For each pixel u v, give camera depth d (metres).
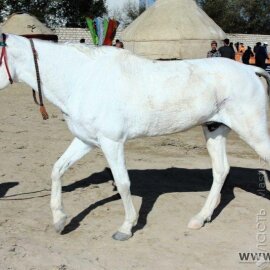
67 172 7.07
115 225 5.05
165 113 4.58
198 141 9.33
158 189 6.30
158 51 23.11
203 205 5.68
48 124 10.98
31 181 6.61
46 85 4.50
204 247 4.56
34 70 4.45
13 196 5.99
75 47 4.52
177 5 23.81
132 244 4.60
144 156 8.09
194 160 7.86
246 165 7.56
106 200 5.86
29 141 9.12
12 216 5.30
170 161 7.77
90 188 6.32
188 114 4.66
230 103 4.80
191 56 22.88
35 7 39.91
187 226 5.04
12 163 7.49
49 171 7.09
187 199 5.90
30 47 4.44
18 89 18.42
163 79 4.58
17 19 25.33
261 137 4.89
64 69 4.46
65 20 41.53
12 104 14.43
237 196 6.05
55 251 4.40
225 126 5.08
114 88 4.39
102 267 4.11
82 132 4.49
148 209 5.55
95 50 4.56
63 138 9.41
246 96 4.79
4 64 4.37
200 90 4.67
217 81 4.75
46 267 4.07
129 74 4.49
